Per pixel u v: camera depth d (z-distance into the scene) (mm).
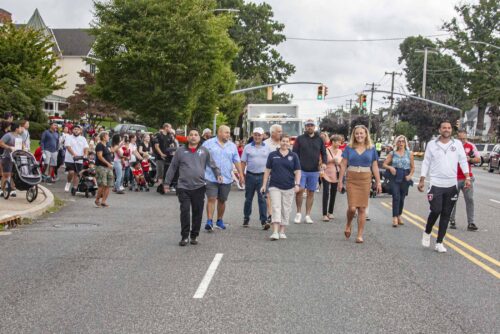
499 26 76625
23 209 13570
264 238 11211
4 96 35250
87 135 38312
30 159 14906
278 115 27469
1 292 7211
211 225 11898
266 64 72750
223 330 5828
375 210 16203
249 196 12578
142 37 30531
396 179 13086
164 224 12883
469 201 12758
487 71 75125
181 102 32312
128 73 31312
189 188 10359
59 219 13398
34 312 6406
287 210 11164
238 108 62250
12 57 37781
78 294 7125
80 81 74000
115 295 7090
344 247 10375
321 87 42094
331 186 14008
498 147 43125
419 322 6160
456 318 6320
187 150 10469
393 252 9984
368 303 6840
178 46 30438
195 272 8305
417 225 13359
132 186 20781
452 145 10086
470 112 113688
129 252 9719
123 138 20578
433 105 75562
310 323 6070
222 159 12000
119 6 31031
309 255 9602
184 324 6008
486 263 9219
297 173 11055
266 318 6223
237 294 7168
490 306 6797
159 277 8000
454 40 77375
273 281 7820
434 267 8852
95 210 15070
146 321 6102
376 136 104062
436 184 10062
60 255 9438
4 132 16391
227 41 38719
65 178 23219
